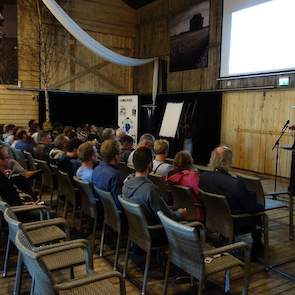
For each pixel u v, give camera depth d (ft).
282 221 14.20
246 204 9.08
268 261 10.14
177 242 6.57
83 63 35.53
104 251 10.60
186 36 31.73
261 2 24.16
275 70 23.40
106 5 36.52
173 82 33.71
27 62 32.53
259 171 25.36
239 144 26.89
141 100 37.52
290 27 22.27
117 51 37.83
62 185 12.63
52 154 14.20
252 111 25.63
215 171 9.55
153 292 8.26
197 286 8.55
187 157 10.40
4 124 30.99
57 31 33.68
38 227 7.50
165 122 31.71
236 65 26.55
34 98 33.04
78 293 5.77
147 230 7.65
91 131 27.02
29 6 32.14
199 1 30.01
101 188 9.82
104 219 10.10
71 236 11.66
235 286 8.66
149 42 36.86
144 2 36.78
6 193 9.55
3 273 9.07
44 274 4.66
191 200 9.78
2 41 32.50
